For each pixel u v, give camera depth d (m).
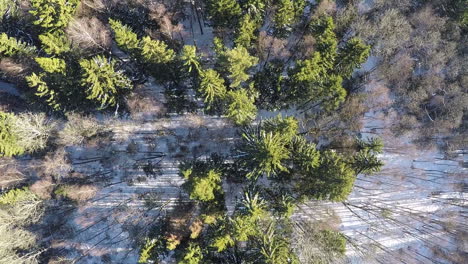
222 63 26.58
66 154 33.19
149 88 33.03
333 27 28.09
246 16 28.22
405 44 31.09
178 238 28.89
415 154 33.00
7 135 28.88
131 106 31.80
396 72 31.31
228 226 26.39
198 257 26.72
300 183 27.34
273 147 24.41
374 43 31.05
